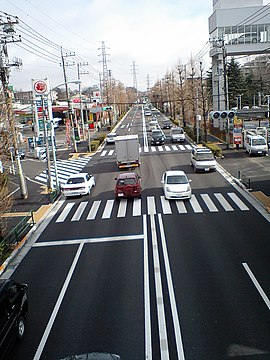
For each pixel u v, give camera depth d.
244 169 30.56
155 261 14.27
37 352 9.24
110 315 10.66
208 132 56.00
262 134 42.72
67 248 16.52
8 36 24.05
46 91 27.45
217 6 51.75
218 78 51.69
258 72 105.00
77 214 21.86
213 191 24.66
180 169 32.53
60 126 86.38
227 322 9.91
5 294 9.34
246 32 50.25
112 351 9.05
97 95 81.88
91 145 48.28
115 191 23.80
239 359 8.45
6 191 19.72
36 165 41.88
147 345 9.19
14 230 17.45
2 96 21.08
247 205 21.16
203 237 16.56
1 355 8.42
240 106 73.62
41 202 25.25
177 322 10.07
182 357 8.66
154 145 48.50
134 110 151.62
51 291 12.47
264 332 9.39
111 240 17.03
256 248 14.96
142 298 11.50
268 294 11.28
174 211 20.78
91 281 12.98
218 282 12.23
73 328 10.16
